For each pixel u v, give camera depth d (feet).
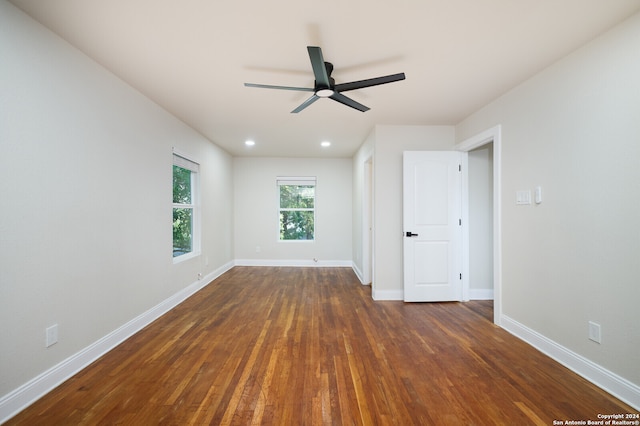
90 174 7.54
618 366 6.09
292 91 9.48
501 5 5.56
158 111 10.84
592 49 6.67
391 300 13.12
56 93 6.51
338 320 10.57
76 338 7.07
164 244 11.35
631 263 5.88
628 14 5.80
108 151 8.20
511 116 9.32
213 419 5.45
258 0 5.42
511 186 9.34
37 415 5.53
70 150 6.91
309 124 13.14
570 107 7.23
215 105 10.83
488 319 10.66
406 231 12.69
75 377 6.80
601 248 6.46
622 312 6.03
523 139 8.81
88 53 7.27
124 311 8.93
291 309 11.82
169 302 11.73
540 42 6.78
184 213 14.07
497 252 9.98
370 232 16.22
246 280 16.89
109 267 8.26
